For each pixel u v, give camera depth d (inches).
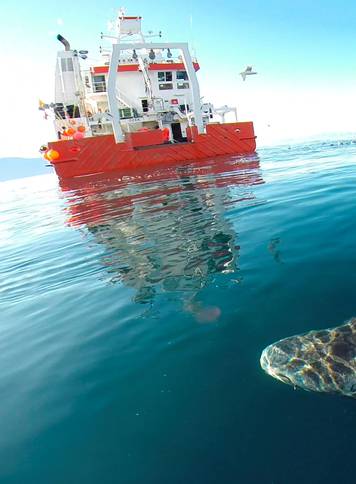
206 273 239.1
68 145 941.2
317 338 152.2
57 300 243.4
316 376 135.5
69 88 1067.9
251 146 1143.0
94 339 182.5
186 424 118.3
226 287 213.9
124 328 187.5
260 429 113.0
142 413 126.2
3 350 189.3
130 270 271.7
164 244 320.2
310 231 286.2
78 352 173.5
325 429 111.0
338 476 95.7
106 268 288.2
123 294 231.1
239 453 105.3
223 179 665.6
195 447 109.3
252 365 143.9
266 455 103.8
